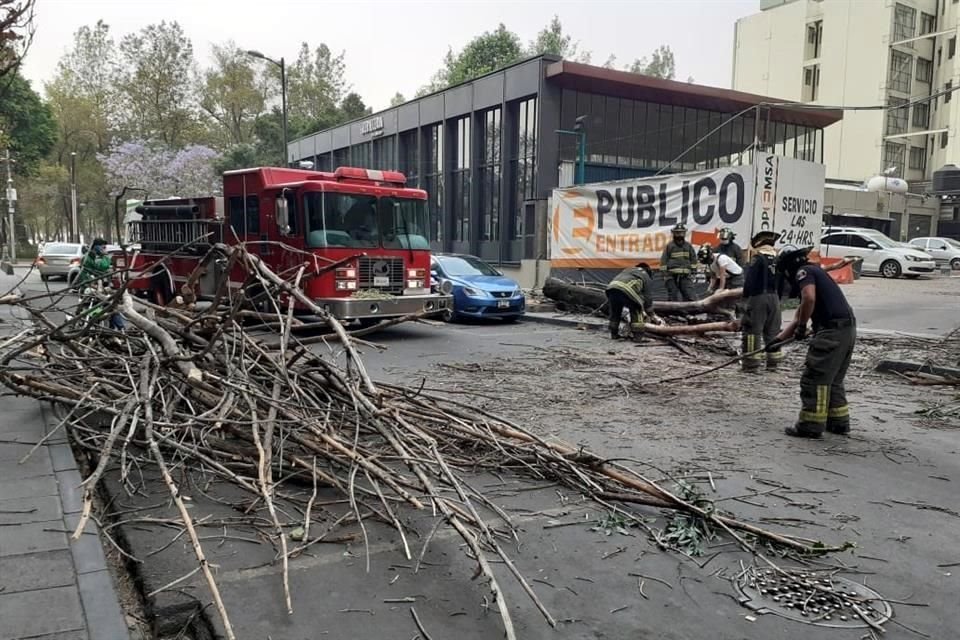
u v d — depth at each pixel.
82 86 58.81
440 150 30.28
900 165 51.50
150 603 3.32
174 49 58.34
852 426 6.86
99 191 61.16
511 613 3.32
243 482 4.33
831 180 41.75
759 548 4.06
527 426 6.66
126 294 6.04
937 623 3.29
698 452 5.90
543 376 9.27
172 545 3.89
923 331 13.16
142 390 4.66
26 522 3.93
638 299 12.27
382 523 4.25
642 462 5.55
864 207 38.62
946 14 50.50
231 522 4.20
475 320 16.31
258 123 53.06
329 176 13.61
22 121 47.09
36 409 6.30
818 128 30.89
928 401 8.00
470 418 5.40
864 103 51.31
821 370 6.27
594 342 12.66
